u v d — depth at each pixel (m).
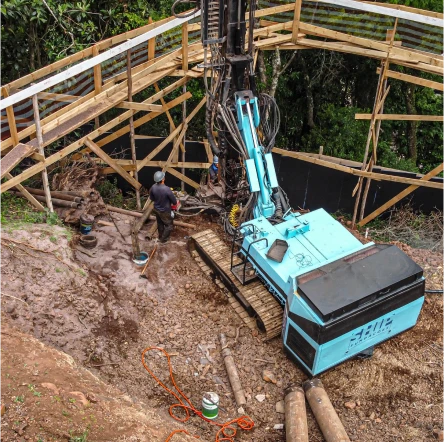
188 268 10.35
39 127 9.23
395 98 16.73
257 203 9.50
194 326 9.27
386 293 7.63
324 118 16.23
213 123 10.43
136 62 11.28
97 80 10.34
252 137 9.38
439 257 11.27
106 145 13.62
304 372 8.25
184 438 6.29
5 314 7.68
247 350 8.85
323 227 9.09
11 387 6.01
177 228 11.48
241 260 9.67
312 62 16.03
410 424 7.84
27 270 8.38
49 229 9.43
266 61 15.66
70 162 11.81
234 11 9.23
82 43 13.05
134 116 14.55
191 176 14.22
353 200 13.48
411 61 10.93
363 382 8.44
